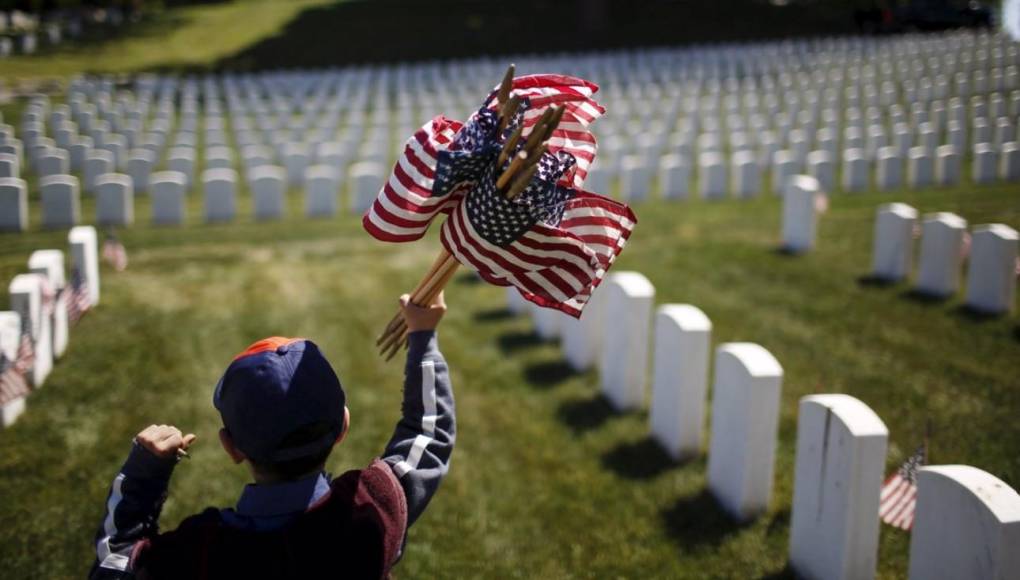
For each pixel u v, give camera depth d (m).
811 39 41.28
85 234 9.67
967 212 14.55
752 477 5.63
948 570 4.03
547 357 8.64
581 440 6.87
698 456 6.55
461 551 5.33
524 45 39.59
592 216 2.64
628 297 7.18
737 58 32.94
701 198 17.67
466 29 41.34
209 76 34.00
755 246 12.91
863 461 4.59
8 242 13.13
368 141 22.34
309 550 1.96
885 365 8.35
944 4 42.03
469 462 6.48
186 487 5.98
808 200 12.38
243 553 1.94
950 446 6.66
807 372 8.20
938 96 26.45
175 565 1.94
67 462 6.32
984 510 3.80
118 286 10.60
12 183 14.05
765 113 25.22
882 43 34.22
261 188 15.48
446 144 2.38
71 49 36.44
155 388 7.60
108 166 17.33
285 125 23.48
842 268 11.67
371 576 1.99
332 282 11.14
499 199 2.20
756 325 9.54
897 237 10.96
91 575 2.00
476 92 27.95
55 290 8.23
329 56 37.75
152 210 14.91
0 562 5.13
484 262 2.34
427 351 2.39
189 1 49.75
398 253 12.79
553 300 2.48
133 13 44.25
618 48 39.53
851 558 4.71
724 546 5.41
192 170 18.14
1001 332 9.20
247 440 1.98
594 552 5.35
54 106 25.94
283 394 1.97
